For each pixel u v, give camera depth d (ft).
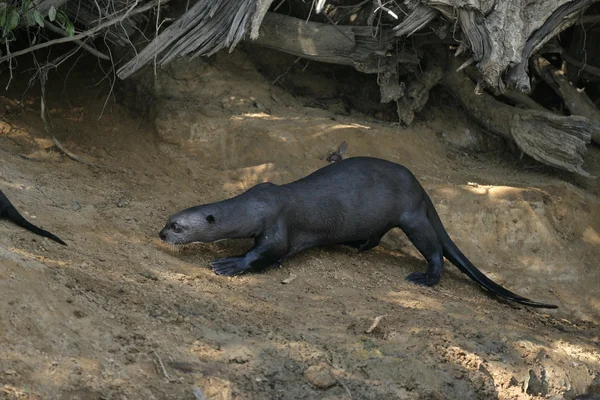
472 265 36.47
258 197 33.01
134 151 40.22
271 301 29.91
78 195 35.06
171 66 43.86
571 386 29.32
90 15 39.86
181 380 23.70
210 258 33.09
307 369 25.82
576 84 48.83
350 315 29.86
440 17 38.63
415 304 32.01
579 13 40.01
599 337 34.58
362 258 36.37
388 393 26.07
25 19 37.11
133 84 43.06
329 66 48.19
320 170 36.29
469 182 42.09
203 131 41.04
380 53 41.42
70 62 44.62
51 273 25.93
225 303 28.81
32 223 30.76
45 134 39.88
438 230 36.91
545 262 39.29
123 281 27.96
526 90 37.76
